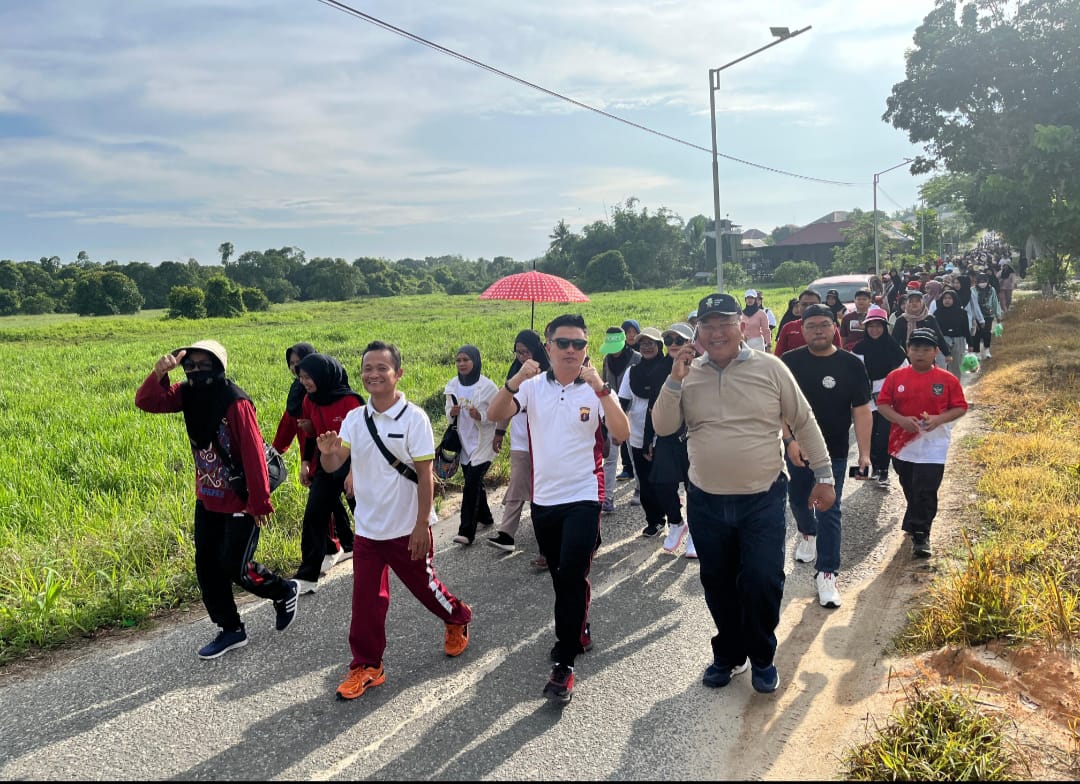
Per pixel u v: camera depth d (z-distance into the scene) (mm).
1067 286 26969
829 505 3861
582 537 3857
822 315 5008
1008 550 4938
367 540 3965
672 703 3795
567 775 3240
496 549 6184
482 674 4129
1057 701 3377
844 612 4734
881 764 3078
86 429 10219
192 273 93688
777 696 3822
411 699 3883
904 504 6871
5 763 3451
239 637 4539
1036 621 3953
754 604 3719
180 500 6914
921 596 4770
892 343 7395
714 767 3271
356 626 3924
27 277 92000
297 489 7270
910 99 26266
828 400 5055
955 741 3070
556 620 3867
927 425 5371
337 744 3508
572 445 3953
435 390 12484
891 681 3797
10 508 6723
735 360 3768
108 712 3857
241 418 4176
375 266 109250
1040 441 7555
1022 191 23375
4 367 19578
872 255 57156
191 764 3389
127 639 4766
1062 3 23375
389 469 3906
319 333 29312
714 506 3846
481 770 3285
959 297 12359
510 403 4121
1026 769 2977
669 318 29250
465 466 6242
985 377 11836
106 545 5879
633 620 4789
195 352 4184
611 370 7203
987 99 25125
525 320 30844
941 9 25562
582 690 3939
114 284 73875
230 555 4305
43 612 4805
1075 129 23562
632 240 88312
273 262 99562
